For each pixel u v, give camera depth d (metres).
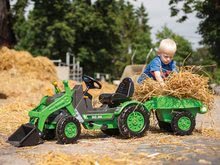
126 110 8.48
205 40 40.09
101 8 60.97
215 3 37.06
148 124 8.72
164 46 9.33
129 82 8.88
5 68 21.88
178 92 8.93
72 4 59.12
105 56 61.06
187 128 8.92
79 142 8.21
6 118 11.57
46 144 8.05
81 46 60.50
